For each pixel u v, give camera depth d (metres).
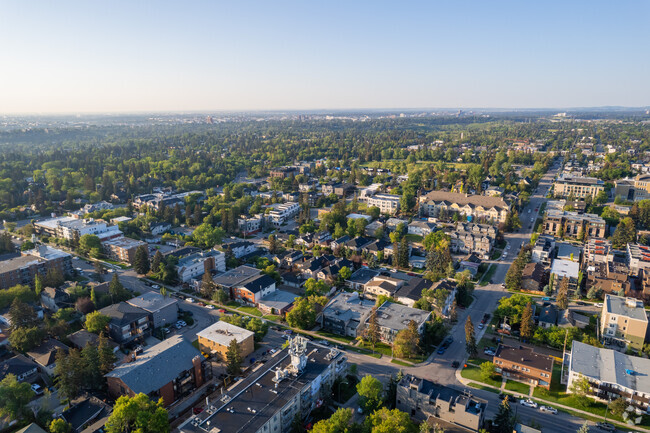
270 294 170.75
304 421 102.50
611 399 107.81
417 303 154.75
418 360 129.50
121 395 107.00
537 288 176.00
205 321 154.50
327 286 173.75
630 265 188.38
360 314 148.38
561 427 101.50
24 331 128.25
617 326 134.62
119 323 136.62
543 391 114.44
